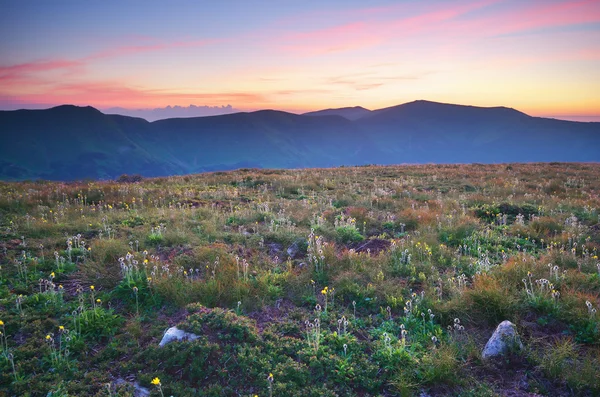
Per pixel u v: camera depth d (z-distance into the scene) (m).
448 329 5.75
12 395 4.49
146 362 5.05
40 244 8.59
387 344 5.34
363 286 7.00
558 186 17.80
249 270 7.75
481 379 4.78
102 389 4.56
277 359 5.01
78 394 4.50
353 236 9.98
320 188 18.52
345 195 15.80
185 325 5.47
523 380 4.73
